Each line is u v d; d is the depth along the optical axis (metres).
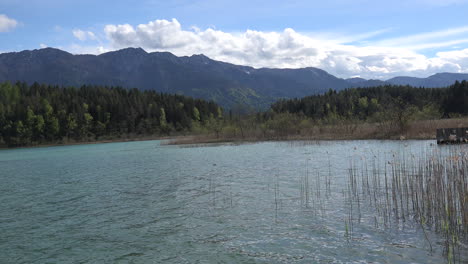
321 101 148.25
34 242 12.06
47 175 30.02
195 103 182.88
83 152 62.72
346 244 10.13
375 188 16.86
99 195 19.58
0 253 11.13
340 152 32.75
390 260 8.85
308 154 33.22
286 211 13.95
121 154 51.38
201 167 29.16
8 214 16.16
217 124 73.81
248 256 9.78
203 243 11.03
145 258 10.16
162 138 123.81
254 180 21.20
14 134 109.94
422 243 9.80
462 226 10.66
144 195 18.80
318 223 12.20
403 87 149.75
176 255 10.21
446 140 31.36
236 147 49.84
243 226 12.45
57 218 15.08
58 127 119.88
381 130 46.97
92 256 10.54
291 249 10.06
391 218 12.14
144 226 13.20
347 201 14.86
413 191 14.37
